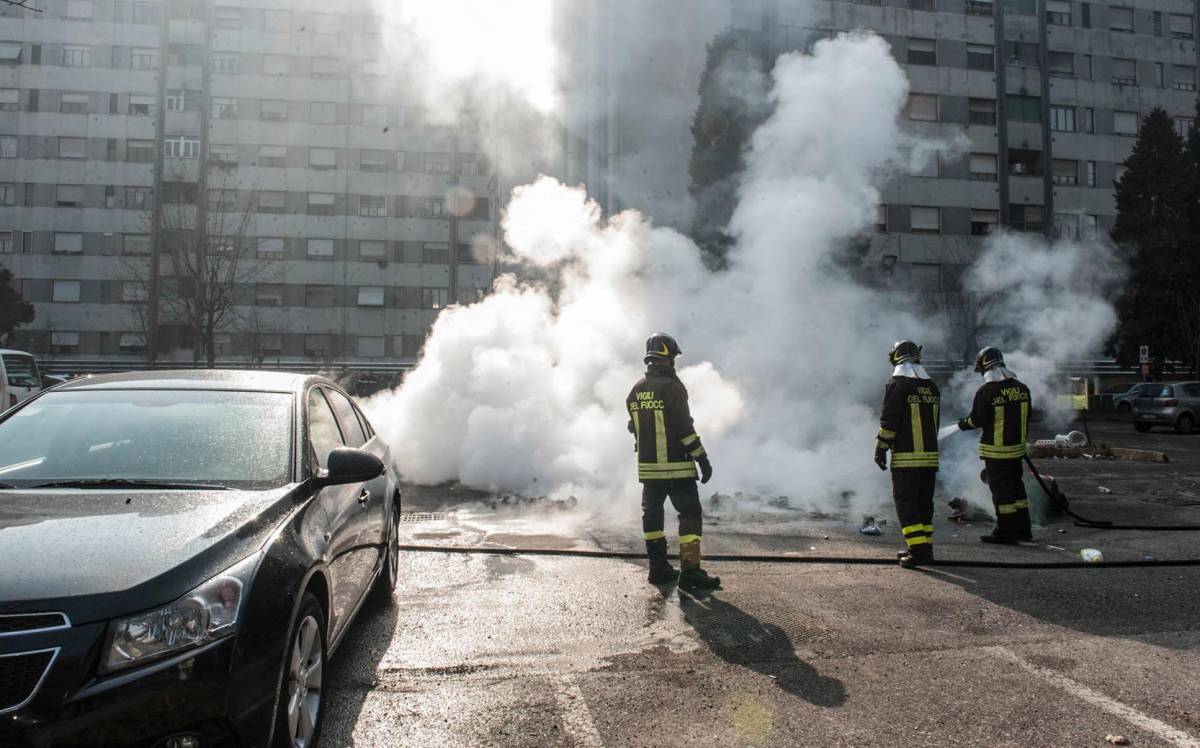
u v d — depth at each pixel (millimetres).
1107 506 8797
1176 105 40469
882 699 3463
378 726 3178
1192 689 3578
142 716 2236
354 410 4961
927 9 36625
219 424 3566
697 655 4004
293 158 40375
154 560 2469
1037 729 3168
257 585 2566
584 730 3158
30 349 39000
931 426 5973
